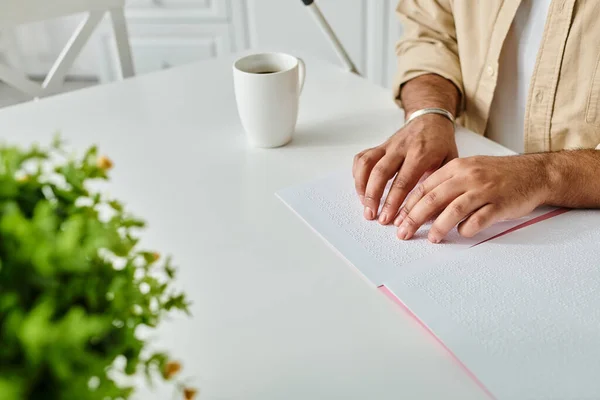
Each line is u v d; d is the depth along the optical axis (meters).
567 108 0.95
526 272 0.62
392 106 1.01
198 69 1.15
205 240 0.69
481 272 0.63
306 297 0.61
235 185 0.80
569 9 0.89
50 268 0.32
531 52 1.00
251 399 0.50
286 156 0.87
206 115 0.99
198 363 0.54
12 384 0.28
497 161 0.75
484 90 1.04
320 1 2.09
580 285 0.60
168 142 0.90
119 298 0.35
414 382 0.51
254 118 0.85
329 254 0.67
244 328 0.57
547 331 0.55
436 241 0.68
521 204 0.71
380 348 0.55
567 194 0.73
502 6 0.98
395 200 0.74
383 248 0.68
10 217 0.33
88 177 0.41
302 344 0.55
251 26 2.17
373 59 2.18
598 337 0.54
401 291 0.60
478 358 0.52
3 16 1.12
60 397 0.30
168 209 0.75
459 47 1.06
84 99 1.04
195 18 2.18
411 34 1.10
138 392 0.51
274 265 0.65
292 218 0.73
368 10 2.07
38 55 2.67
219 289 0.62
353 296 0.61
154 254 0.42
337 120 0.97
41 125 0.95
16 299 0.32
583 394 0.49
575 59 0.91
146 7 2.17
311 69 1.15
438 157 0.82
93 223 0.36
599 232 0.68
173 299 0.43
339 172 0.83
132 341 0.36
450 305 0.58
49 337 0.29
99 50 2.30
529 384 0.50
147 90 1.07
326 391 0.51
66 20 2.56
